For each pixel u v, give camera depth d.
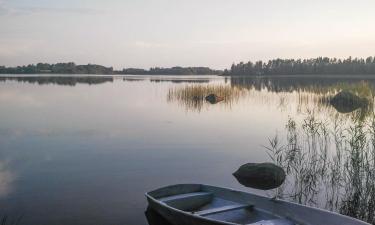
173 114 20.88
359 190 8.04
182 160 10.96
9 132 14.87
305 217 5.92
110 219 6.64
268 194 8.29
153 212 6.84
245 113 21.28
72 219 6.64
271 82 62.94
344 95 23.92
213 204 6.93
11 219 6.63
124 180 8.95
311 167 9.91
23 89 41.47
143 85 52.97
